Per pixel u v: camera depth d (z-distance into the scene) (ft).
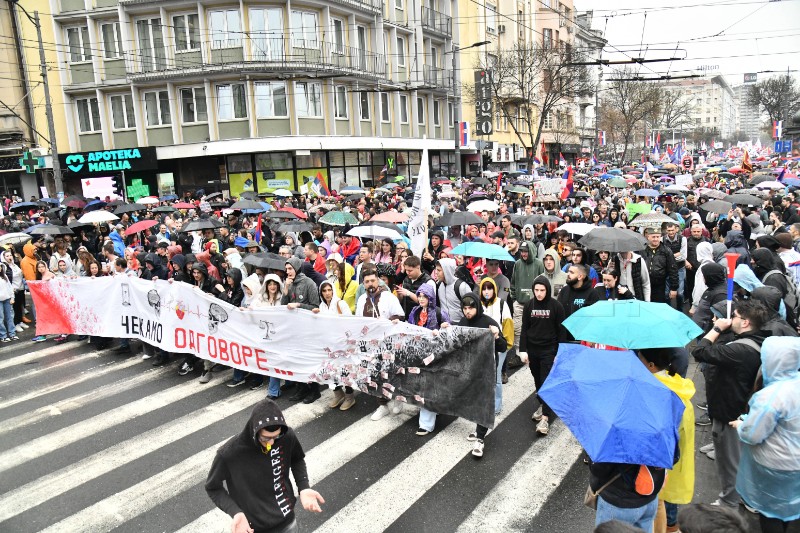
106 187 69.05
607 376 11.79
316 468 19.83
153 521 17.03
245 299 28.14
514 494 17.89
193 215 59.82
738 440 15.93
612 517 12.31
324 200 69.97
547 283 21.90
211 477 11.87
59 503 18.22
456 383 21.12
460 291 25.38
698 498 17.37
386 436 22.24
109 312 33.60
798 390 13.50
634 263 27.48
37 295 36.45
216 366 31.14
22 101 102.53
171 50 94.84
